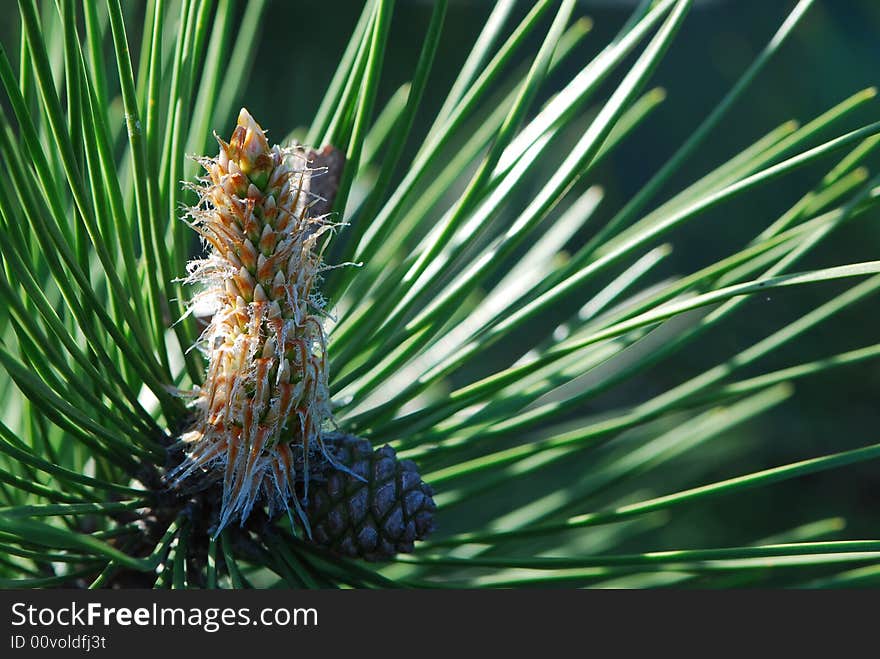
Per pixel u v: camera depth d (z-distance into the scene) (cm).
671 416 56
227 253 42
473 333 48
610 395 70
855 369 61
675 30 43
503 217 65
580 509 55
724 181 47
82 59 42
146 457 43
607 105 43
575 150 44
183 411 44
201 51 44
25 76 43
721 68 73
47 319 41
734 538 61
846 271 40
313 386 42
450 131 45
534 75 44
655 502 44
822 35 68
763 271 47
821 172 63
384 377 46
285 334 42
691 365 63
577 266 47
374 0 45
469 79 47
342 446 44
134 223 47
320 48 81
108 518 47
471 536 45
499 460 46
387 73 87
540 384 47
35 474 45
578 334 47
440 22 43
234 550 44
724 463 63
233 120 52
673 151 88
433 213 61
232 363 42
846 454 43
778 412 62
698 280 45
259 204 41
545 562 44
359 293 48
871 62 66
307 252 42
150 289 43
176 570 43
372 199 44
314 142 47
